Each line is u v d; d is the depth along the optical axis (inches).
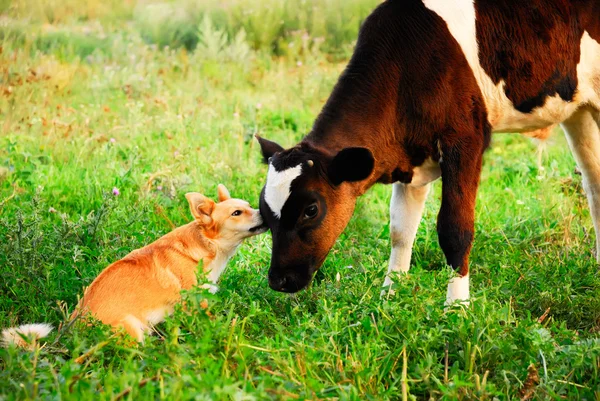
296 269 201.6
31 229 235.6
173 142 348.8
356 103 215.6
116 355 176.1
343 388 156.6
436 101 216.8
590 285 228.4
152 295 198.2
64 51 494.0
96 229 248.8
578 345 177.9
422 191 236.7
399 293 192.7
